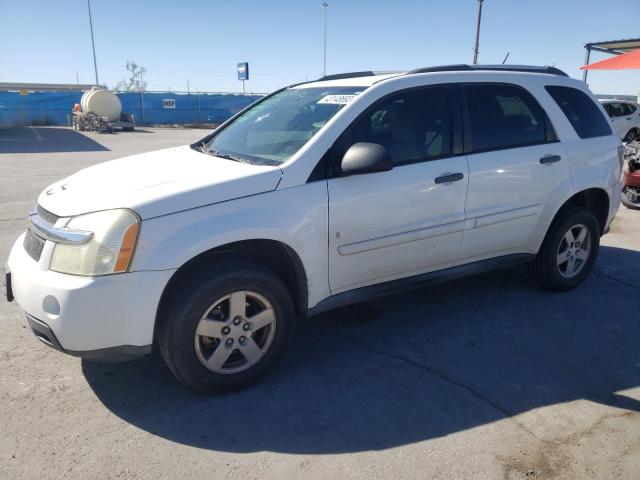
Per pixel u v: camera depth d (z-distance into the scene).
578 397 3.29
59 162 14.41
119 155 16.38
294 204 3.29
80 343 2.89
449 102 4.03
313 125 3.70
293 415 3.09
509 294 4.82
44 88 42.03
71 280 2.86
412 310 4.48
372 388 3.36
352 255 3.59
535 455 2.77
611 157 4.88
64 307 2.83
